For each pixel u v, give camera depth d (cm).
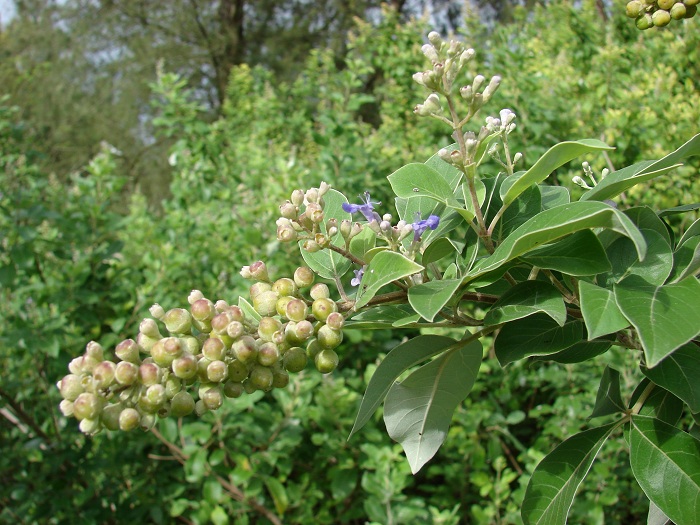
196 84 2078
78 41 2019
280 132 767
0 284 388
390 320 143
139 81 1995
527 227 127
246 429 381
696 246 131
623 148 426
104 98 2025
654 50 513
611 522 379
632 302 116
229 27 2027
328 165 501
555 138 477
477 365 157
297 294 144
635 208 149
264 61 2039
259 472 382
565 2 701
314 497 390
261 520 390
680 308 113
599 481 363
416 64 734
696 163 391
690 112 403
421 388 157
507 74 510
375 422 417
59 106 1886
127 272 482
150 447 432
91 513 383
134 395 125
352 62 633
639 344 163
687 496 138
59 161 1895
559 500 150
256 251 449
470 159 143
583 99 495
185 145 611
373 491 346
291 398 384
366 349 472
